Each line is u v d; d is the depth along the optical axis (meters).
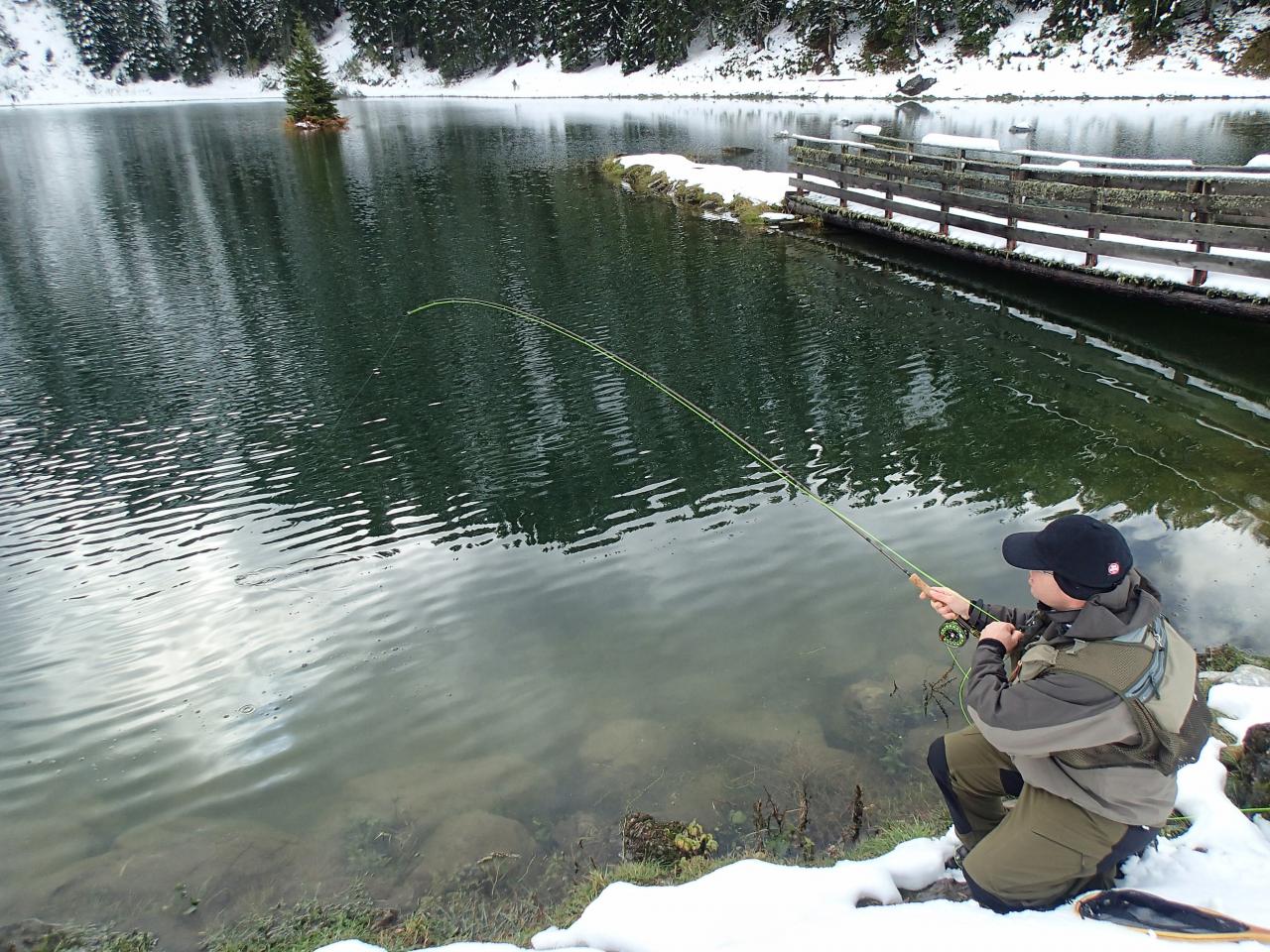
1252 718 3.96
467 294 14.78
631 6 71.25
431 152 35.19
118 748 4.88
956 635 3.18
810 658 5.24
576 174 28.31
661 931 2.84
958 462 7.93
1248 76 45.50
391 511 7.65
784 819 3.93
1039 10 57.91
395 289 15.29
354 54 90.62
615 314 13.36
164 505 7.93
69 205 23.89
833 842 3.76
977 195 14.88
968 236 15.00
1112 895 2.45
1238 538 6.37
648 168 26.55
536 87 74.44
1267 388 9.30
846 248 17.11
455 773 4.50
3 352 12.39
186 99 86.00
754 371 10.66
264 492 8.12
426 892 3.70
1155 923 2.35
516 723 4.88
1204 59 48.22
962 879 3.04
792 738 4.54
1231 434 8.23
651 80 69.00
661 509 7.39
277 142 40.00
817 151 19.52
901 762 4.27
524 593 6.25
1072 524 2.20
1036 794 2.48
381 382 10.88
